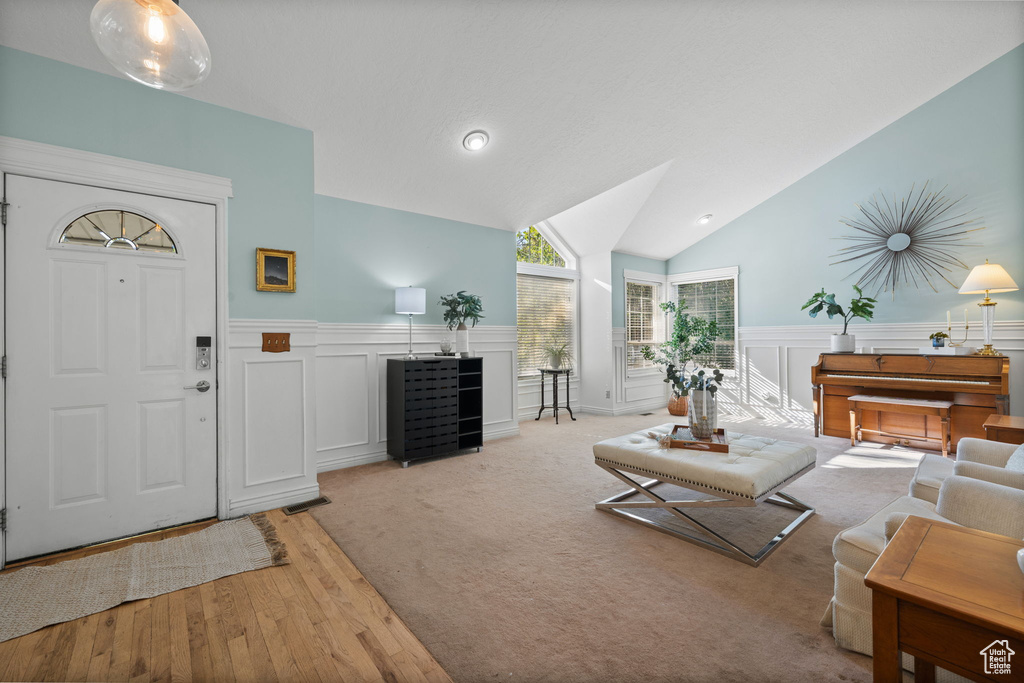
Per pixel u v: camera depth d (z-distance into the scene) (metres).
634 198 5.07
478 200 4.27
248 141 2.75
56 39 2.12
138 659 1.49
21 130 2.10
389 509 2.79
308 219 2.98
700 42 3.09
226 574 2.02
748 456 2.39
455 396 4.02
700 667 1.43
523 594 1.86
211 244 2.62
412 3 2.35
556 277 6.12
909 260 4.61
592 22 2.71
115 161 2.31
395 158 3.46
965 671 0.80
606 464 2.64
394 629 1.65
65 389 2.22
